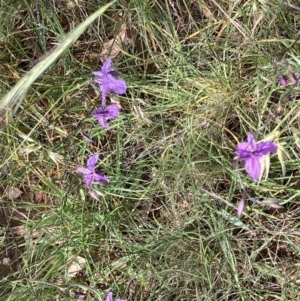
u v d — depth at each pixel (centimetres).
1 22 51
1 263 53
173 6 49
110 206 51
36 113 51
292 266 48
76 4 51
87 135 49
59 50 36
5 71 52
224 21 48
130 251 49
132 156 51
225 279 49
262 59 47
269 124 47
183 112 49
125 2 51
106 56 52
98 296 47
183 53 48
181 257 49
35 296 47
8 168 51
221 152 48
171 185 49
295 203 48
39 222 50
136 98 49
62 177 52
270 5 46
